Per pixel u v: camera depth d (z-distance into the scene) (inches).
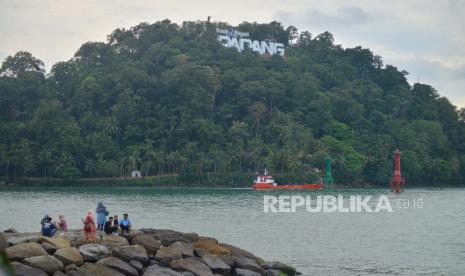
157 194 6550.2
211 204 4943.4
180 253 1572.3
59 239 1456.7
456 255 2258.9
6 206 4490.7
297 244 2512.3
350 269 1943.9
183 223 3316.9
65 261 1362.0
